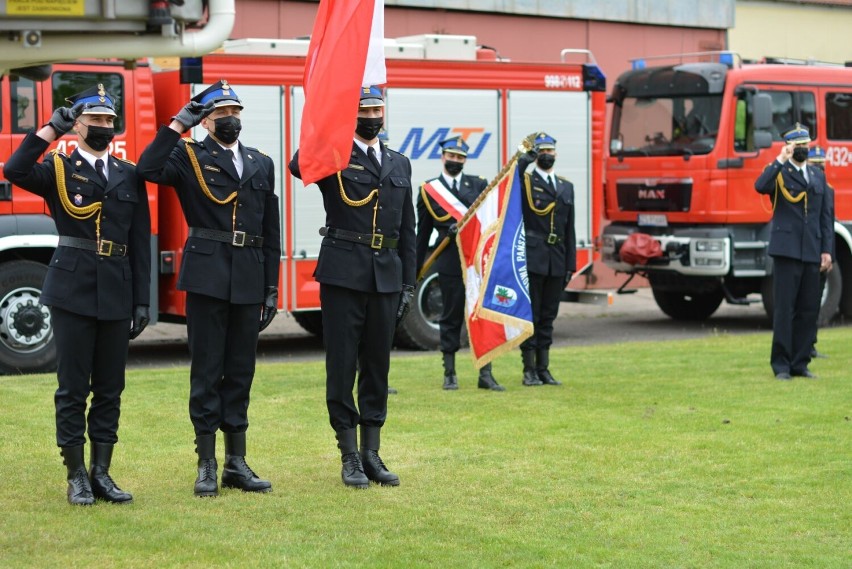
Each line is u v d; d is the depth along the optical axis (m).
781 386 12.24
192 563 6.48
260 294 8.02
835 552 6.81
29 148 7.19
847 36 27.77
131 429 9.88
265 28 19.84
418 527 7.20
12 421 10.12
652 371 13.33
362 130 8.23
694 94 17.66
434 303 15.83
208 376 7.91
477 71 16.33
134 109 13.87
